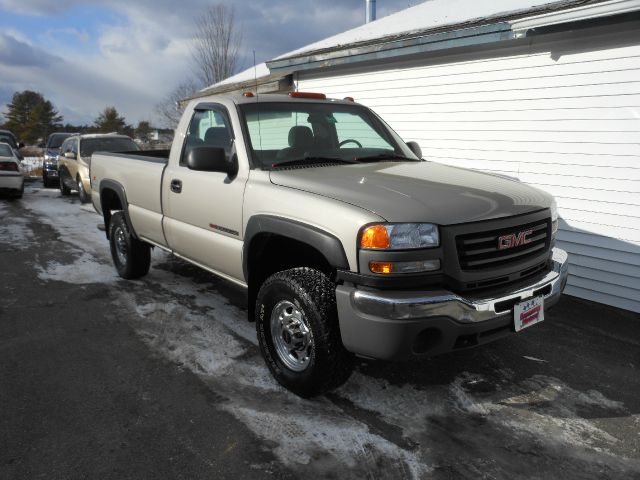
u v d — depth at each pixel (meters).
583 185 5.52
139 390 3.43
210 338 4.28
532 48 5.76
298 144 4.02
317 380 3.15
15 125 90.56
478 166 6.54
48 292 5.47
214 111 4.21
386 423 3.09
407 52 6.76
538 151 5.88
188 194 4.27
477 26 5.82
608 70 5.18
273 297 3.37
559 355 4.09
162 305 5.06
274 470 2.65
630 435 3.02
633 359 4.05
